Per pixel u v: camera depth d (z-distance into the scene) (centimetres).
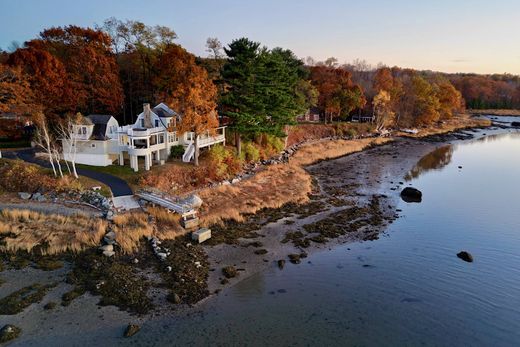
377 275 2627
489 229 3509
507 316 2147
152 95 6525
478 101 16762
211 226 3319
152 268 2567
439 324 2067
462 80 18662
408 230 3472
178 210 3281
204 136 5041
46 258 2608
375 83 11350
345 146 7788
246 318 2097
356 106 9712
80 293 2253
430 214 3922
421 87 11169
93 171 4228
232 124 5328
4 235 2833
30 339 1872
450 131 10756
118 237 2816
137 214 3194
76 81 5353
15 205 3266
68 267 2530
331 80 9956
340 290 2423
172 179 4203
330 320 2092
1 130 4706
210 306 2205
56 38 5625
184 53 6384
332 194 4591
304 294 2366
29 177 3691
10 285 2306
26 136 5294
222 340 1903
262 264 2758
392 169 6150
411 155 7412
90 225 2975
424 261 2844
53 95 4928
